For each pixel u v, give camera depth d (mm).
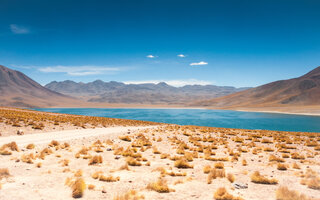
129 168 11867
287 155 16969
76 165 12289
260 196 7867
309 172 10750
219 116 147250
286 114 163125
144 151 18125
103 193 7941
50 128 32438
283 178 10477
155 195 7840
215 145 23094
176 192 8242
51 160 13297
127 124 53188
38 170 10773
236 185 8992
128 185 8992
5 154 13906
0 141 19719
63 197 7328
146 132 32156
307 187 9062
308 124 92750
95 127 40062
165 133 32562
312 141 26578
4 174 9508
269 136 32656
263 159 16047
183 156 15625
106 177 9578
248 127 82500
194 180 9977
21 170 10547
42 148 17078
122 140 23828
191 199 7520
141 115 162750
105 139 23844
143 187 8750
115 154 16094
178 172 11359
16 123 30688
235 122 103125
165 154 15867
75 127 36688
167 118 131250
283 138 29297
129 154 15680
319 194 8117
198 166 13195
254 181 9820
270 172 11797
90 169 11477
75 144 19859
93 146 18812
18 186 8148
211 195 7957
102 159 13977
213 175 10344
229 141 26484
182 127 46062
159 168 11734
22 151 15359
